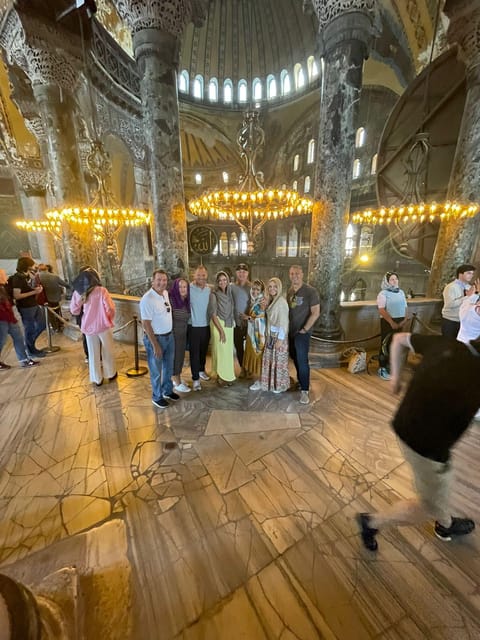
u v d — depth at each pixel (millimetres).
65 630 1011
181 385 3674
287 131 23516
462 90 5020
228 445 2684
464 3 4480
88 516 1955
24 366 4539
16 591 758
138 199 13211
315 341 4582
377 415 3174
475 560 1667
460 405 1330
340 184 4145
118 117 10781
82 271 3643
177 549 1743
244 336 4055
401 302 3939
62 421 3049
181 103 22781
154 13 4301
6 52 6910
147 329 3066
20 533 1825
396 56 9461
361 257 19516
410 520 1599
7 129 11695
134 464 2438
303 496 2129
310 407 3326
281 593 1521
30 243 14242
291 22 19516
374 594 1514
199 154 26422
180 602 1477
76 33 6531
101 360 4004
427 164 5559
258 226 8078
